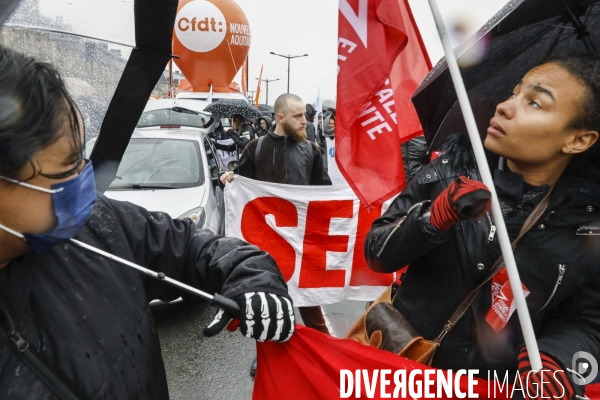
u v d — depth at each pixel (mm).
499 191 1322
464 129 1592
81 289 965
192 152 5246
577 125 1187
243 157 3953
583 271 1244
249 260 1204
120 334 1015
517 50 1408
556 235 1258
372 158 1779
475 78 1441
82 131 853
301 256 3289
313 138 10734
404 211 1458
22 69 730
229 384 3398
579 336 1256
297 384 1380
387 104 1767
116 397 969
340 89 1762
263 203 3273
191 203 4473
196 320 4273
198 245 1267
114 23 1148
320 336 1390
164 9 1139
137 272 1130
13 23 947
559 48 1415
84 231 1040
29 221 790
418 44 2016
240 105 11055
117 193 4594
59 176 786
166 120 8047
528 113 1211
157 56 1220
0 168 730
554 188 1286
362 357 1379
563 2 1237
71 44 1090
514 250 1287
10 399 829
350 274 3314
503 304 1294
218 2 11297
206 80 12148
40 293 895
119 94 1223
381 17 1713
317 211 3252
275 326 1126
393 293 1634
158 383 1109
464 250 1315
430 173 1427
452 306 1368
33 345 863
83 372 908
